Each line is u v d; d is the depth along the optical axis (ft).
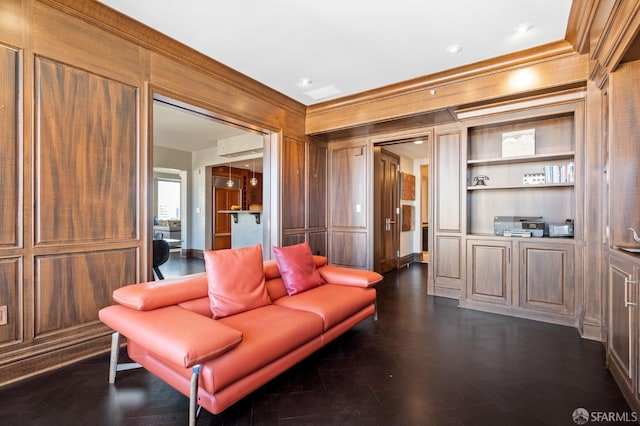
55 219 7.42
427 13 8.08
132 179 8.86
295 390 6.51
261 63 10.82
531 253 10.83
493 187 11.91
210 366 5.01
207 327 5.49
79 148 7.81
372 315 10.62
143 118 9.05
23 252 6.93
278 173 14.08
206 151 25.44
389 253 19.44
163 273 18.78
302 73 11.59
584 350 8.34
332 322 7.83
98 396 6.23
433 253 13.92
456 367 7.47
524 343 8.81
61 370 7.23
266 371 5.97
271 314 7.29
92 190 8.05
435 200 13.89
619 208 7.24
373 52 10.04
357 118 14.03
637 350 5.64
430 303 12.65
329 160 17.16
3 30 6.66
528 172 12.04
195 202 26.21
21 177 6.91
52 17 7.33
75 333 7.73
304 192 15.61
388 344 8.76
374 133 15.44
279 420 5.55
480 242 11.80
